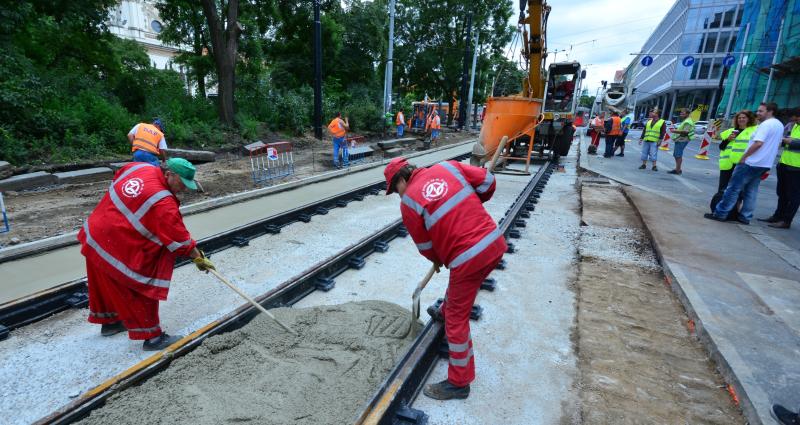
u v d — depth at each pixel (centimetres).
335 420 229
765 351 286
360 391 253
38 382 269
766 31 2738
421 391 269
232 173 1007
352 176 1041
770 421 221
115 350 305
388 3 2738
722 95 3794
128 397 242
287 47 2277
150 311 292
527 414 248
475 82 3453
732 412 243
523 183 989
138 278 273
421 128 2442
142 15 4069
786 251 494
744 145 617
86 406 231
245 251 509
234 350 291
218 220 621
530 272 462
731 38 4509
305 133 1773
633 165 1278
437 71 3381
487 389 271
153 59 4222
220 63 1473
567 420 243
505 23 3266
